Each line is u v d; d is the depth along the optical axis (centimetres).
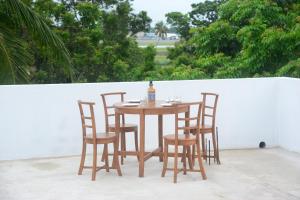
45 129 845
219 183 676
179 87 895
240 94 920
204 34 1545
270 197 614
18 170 757
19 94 830
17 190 650
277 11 1425
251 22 1391
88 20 1644
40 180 698
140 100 791
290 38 1330
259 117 930
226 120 917
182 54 1761
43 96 840
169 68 1703
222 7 1544
